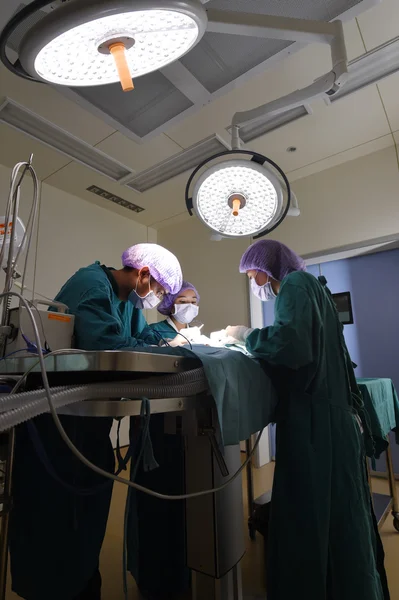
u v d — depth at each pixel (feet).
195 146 9.75
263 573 4.92
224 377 2.66
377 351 9.89
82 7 2.11
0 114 8.43
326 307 3.87
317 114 8.75
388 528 6.40
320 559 2.90
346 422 3.42
